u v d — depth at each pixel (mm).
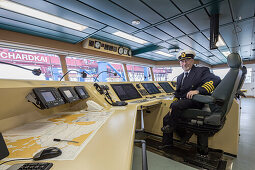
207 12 2480
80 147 547
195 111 1394
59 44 3543
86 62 5953
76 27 2910
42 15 2350
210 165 1574
